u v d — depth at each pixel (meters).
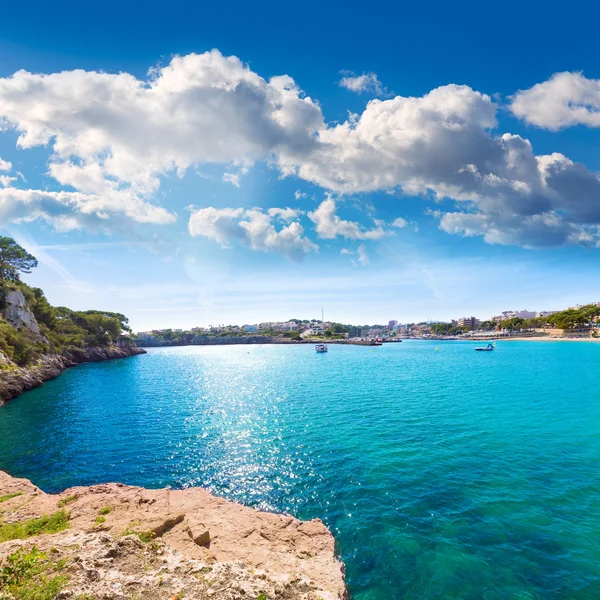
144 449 25.88
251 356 150.88
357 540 13.73
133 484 19.89
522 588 11.06
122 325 167.75
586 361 82.81
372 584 11.38
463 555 12.68
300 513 16.02
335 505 16.58
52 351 87.56
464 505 16.16
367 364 94.31
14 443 27.88
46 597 7.12
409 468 20.61
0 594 7.21
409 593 10.97
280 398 46.22
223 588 7.98
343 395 46.69
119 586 7.71
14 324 76.00
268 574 9.31
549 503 16.20
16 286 85.81
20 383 53.12
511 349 137.38
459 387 50.47
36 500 15.31
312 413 36.31
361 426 30.27
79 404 44.59
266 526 13.98
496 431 27.78
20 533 11.81
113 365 108.00
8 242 94.12
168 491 17.22
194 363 115.50
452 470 20.17
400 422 31.19
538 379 56.16
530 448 23.72
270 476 20.25
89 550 9.00
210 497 16.55
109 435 29.80
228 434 29.44
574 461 21.30
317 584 10.14
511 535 13.80
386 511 15.82
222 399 47.03
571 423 29.91
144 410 40.41
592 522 14.57
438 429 28.61
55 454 25.09
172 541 11.66
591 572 11.68
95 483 20.25
